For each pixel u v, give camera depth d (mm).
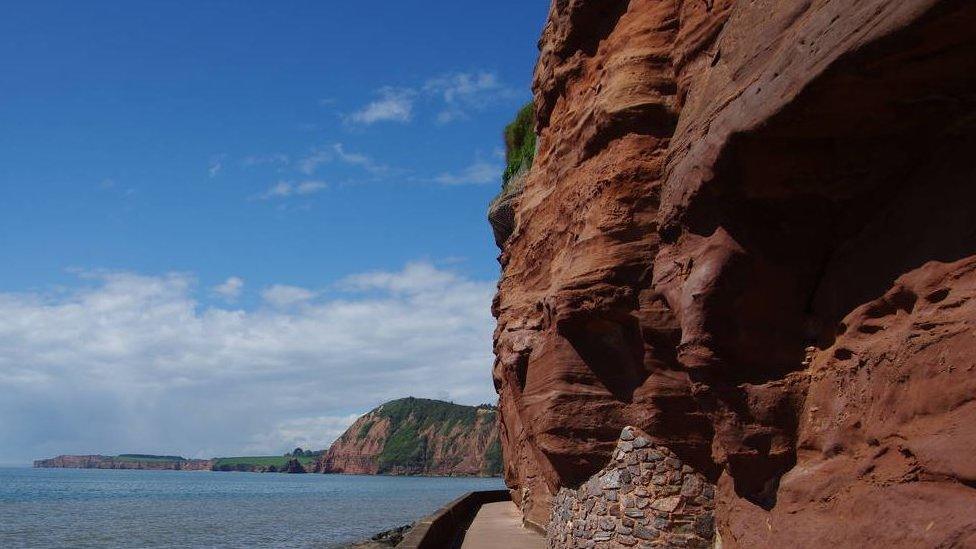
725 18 11172
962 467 5516
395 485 165625
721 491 10039
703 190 8977
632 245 12047
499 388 24641
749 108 7891
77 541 39000
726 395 8852
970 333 5855
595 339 12891
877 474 6680
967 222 6438
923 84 6504
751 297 8727
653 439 11750
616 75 12859
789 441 8406
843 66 6473
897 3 5875
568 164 15336
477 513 29531
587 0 14555
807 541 7289
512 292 19625
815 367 8305
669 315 11688
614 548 11953
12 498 86000
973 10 5516
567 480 13609
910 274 6949
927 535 5617
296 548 35094
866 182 7750
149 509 68562
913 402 6352
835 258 8320
